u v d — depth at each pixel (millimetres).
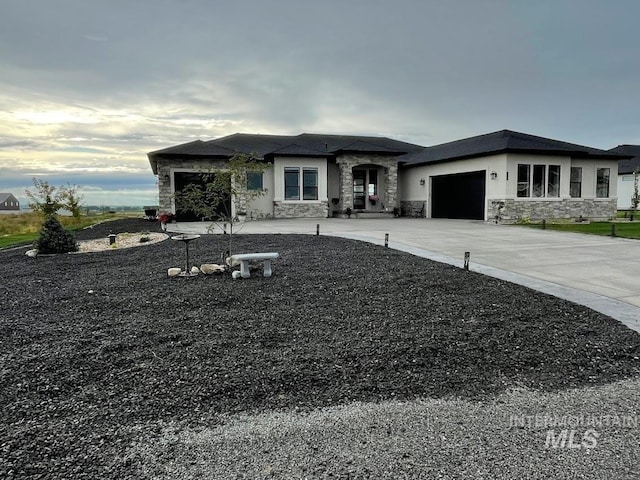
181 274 6668
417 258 8375
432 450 2299
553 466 2156
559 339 4023
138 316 4625
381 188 26047
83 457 2205
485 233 13820
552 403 2859
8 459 2176
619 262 8305
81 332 4109
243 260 6379
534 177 19844
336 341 3893
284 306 4984
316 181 23188
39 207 16406
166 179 20734
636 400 2914
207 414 2670
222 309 4883
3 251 10523
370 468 2135
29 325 4332
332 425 2555
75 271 7426
